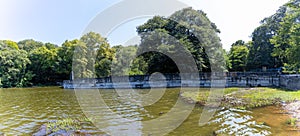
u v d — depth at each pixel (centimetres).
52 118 1350
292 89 2081
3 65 4609
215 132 939
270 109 1320
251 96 1712
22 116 1436
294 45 2272
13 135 1019
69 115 1416
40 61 5078
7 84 4525
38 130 1054
